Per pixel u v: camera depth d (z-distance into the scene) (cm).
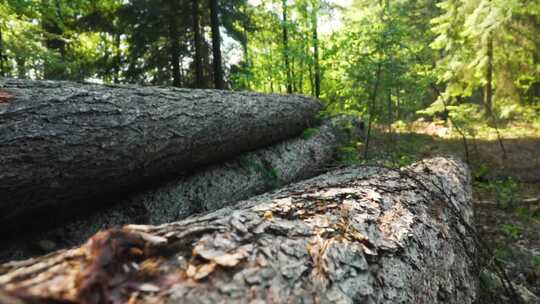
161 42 1006
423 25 1270
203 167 337
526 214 394
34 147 185
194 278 93
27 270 86
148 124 250
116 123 229
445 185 276
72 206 231
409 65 509
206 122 305
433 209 211
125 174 242
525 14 880
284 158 425
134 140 238
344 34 620
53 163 193
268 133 419
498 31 899
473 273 212
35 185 188
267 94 459
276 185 382
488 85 965
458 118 675
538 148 696
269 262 108
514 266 273
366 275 127
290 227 132
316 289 109
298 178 432
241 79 877
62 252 98
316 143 515
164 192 286
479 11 831
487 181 524
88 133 211
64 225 231
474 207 421
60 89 222
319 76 883
